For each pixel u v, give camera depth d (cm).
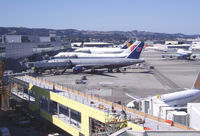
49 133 5059
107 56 13550
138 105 4850
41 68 12238
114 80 10638
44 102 6331
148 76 11925
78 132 4444
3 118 3891
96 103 4562
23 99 6525
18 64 13800
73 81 10256
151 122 3556
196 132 2419
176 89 8744
